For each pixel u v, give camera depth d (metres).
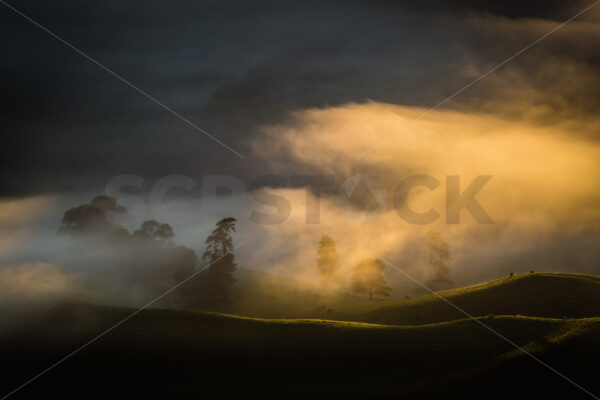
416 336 62.28
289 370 58.38
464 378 51.72
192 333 68.44
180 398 53.72
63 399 57.69
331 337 64.75
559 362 51.66
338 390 53.06
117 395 57.19
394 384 52.97
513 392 48.50
